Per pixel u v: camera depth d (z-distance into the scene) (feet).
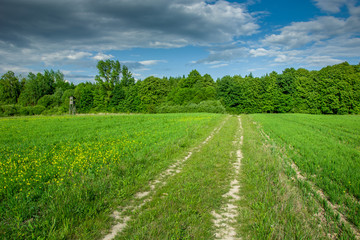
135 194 22.38
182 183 24.72
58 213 17.46
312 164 31.17
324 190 22.97
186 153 39.34
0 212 17.71
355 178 24.85
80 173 26.81
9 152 40.34
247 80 257.55
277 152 40.37
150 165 31.42
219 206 19.75
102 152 36.58
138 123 90.48
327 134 67.36
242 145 47.01
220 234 15.76
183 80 256.52
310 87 223.71
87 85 277.64
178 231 15.20
